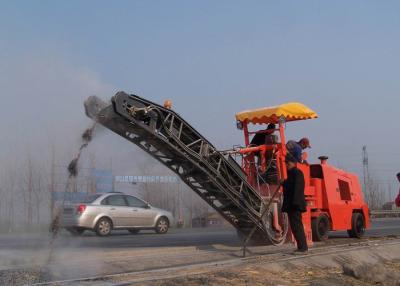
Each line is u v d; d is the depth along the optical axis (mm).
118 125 9469
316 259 9398
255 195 11297
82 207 15961
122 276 7523
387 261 10727
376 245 11922
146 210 18266
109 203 17094
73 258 9312
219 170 10719
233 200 10914
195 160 10273
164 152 10172
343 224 14086
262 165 12312
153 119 9539
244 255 10203
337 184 14125
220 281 7129
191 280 7070
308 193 12547
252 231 11211
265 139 12516
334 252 10250
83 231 16328
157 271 8000
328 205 13414
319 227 13102
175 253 10617
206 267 8445
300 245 10055
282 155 12055
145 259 9547
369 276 8219
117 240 14172
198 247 11719
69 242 12117
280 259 9188
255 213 11219
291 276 8023
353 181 15188
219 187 10688
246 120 12820
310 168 13719
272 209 11805
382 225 26000
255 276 7656
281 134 12172
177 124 10000
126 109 9164
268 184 12203
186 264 9070
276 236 11844
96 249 10914
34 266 8281
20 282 7070
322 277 8055
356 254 10398
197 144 10367
